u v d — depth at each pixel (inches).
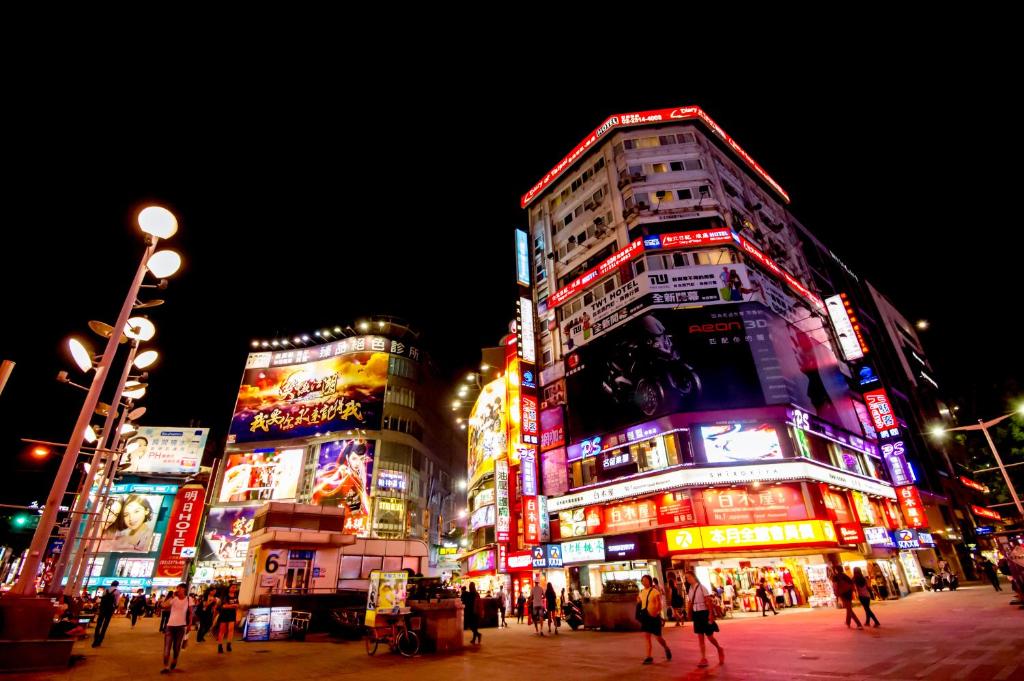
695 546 905.5
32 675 361.7
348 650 540.7
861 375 1346.0
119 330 451.2
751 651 431.5
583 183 1581.0
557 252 1551.4
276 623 654.5
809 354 1223.5
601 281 1333.7
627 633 656.4
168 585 1798.7
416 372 2433.6
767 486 954.1
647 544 951.6
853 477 1093.1
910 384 1881.2
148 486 2016.5
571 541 1080.8
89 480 558.3
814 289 1573.6
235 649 561.3
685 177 1408.7
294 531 762.2
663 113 1555.1
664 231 1311.5
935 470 1636.3
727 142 1624.0
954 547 1517.0
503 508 1317.7
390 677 373.1
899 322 2239.2
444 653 505.4
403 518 2037.4
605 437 1146.7
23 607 371.9
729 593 874.1
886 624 549.6
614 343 1218.6
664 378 1094.4
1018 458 1434.5
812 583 875.4
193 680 368.8
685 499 955.3
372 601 517.7
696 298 1171.9
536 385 1342.3
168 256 470.6
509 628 838.5
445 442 2837.1
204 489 1972.2
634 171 1432.1
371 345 2375.7
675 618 749.9
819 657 378.6
